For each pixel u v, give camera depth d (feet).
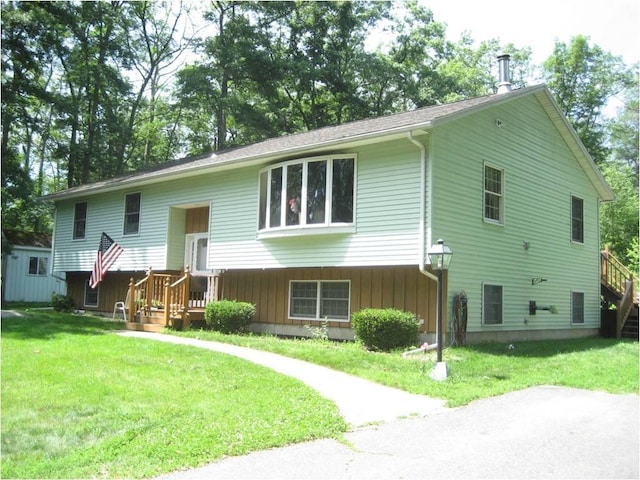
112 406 21.30
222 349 35.86
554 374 31.04
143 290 50.75
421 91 110.73
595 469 15.61
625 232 91.66
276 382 26.27
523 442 18.21
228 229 50.37
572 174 57.16
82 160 98.53
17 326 43.73
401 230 38.42
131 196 61.21
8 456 16.30
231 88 111.75
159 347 34.27
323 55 110.42
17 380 24.84
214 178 52.34
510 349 39.60
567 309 54.44
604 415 22.07
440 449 17.44
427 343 38.60
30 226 122.93
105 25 100.01
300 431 18.83
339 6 107.55
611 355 38.96
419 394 25.61
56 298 67.00
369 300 42.68
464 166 41.14
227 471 15.34
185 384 25.41
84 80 97.19
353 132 42.06
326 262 42.24
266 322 49.29
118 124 102.06
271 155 44.37
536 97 51.13
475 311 41.52
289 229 43.68
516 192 47.50
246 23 105.81
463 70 121.29
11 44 74.33
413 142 37.45
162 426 19.13
